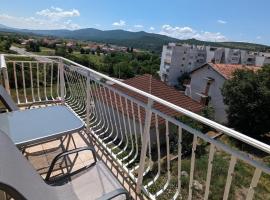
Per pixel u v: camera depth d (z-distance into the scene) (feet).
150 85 43.65
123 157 8.61
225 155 20.90
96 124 10.79
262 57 146.82
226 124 65.00
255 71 59.31
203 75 72.74
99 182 5.81
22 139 5.93
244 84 55.72
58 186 5.58
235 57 156.25
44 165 7.99
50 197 4.11
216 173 17.78
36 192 3.67
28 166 3.94
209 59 151.43
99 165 6.38
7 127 6.53
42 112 7.65
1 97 7.45
